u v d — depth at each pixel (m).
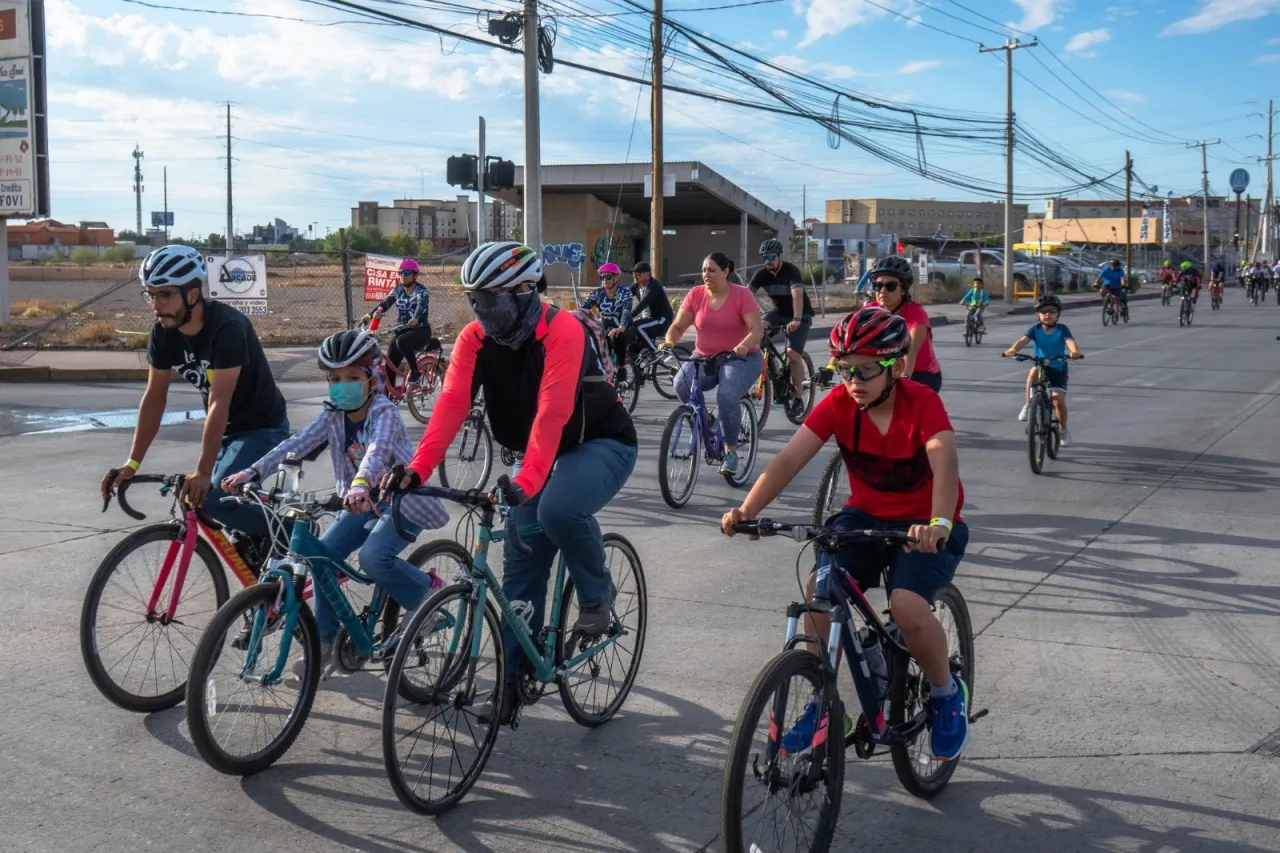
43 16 22.31
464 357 4.12
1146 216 84.38
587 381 4.21
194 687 3.89
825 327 28.00
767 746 3.25
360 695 4.94
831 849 3.63
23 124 22.41
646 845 3.67
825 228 32.53
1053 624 5.88
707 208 44.75
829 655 3.40
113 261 80.38
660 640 5.64
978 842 3.70
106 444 11.16
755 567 7.00
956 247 55.12
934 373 7.61
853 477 3.78
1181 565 6.99
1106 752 4.35
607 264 13.71
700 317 9.38
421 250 74.56
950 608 4.12
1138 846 3.66
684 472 8.73
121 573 4.57
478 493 3.85
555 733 4.56
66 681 5.00
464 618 3.97
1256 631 5.76
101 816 3.81
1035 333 10.34
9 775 4.10
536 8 16.94
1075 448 11.43
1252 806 3.92
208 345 4.70
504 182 17.02
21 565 6.77
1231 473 10.05
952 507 3.48
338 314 28.70
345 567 4.34
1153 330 30.11
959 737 3.82
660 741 4.48
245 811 3.87
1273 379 17.84
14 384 16.28
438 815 3.86
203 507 4.72
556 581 4.48
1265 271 47.19
